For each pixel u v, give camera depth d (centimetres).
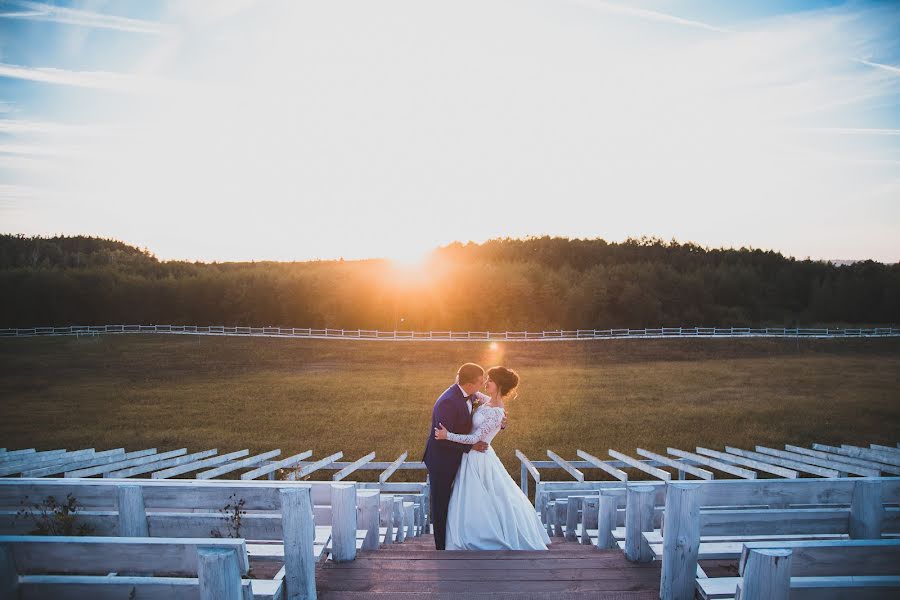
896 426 2205
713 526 404
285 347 4600
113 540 299
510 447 1855
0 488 421
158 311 6994
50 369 3844
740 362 4047
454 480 568
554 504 880
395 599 386
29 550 296
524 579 426
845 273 8538
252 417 2380
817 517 406
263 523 410
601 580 426
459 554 479
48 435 2086
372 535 512
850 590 275
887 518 409
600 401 2697
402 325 6631
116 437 2038
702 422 2241
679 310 7438
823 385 3194
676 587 375
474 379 575
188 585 275
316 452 1798
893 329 5247
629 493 462
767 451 1302
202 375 3650
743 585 279
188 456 1258
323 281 6912
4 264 7906
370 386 3172
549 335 5309
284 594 379
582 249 10950
